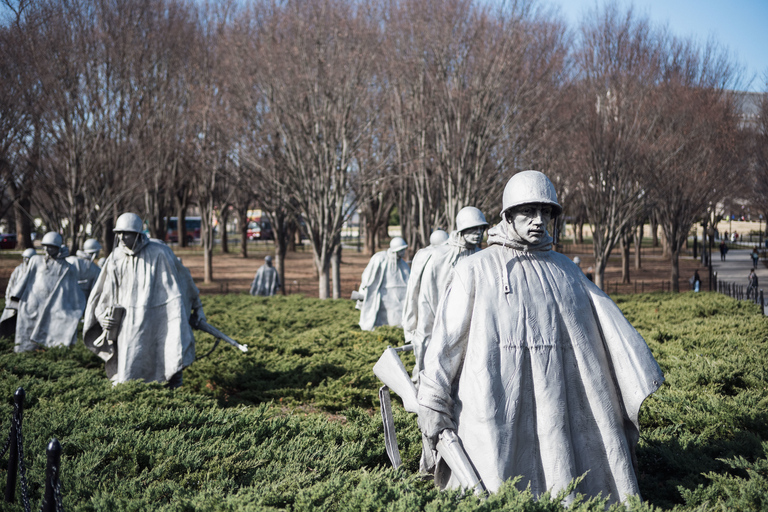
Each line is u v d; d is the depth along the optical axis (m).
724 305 16.17
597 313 3.90
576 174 23.80
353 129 22.28
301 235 61.75
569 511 3.31
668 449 5.47
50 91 19.97
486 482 3.53
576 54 23.73
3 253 46.50
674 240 28.31
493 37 20.23
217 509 3.96
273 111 22.03
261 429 5.91
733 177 25.30
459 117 20.28
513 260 3.91
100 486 4.56
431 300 8.90
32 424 5.87
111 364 8.91
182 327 8.61
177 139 26.05
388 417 4.48
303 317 17.52
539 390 3.68
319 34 21.38
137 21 23.97
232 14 26.19
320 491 4.04
